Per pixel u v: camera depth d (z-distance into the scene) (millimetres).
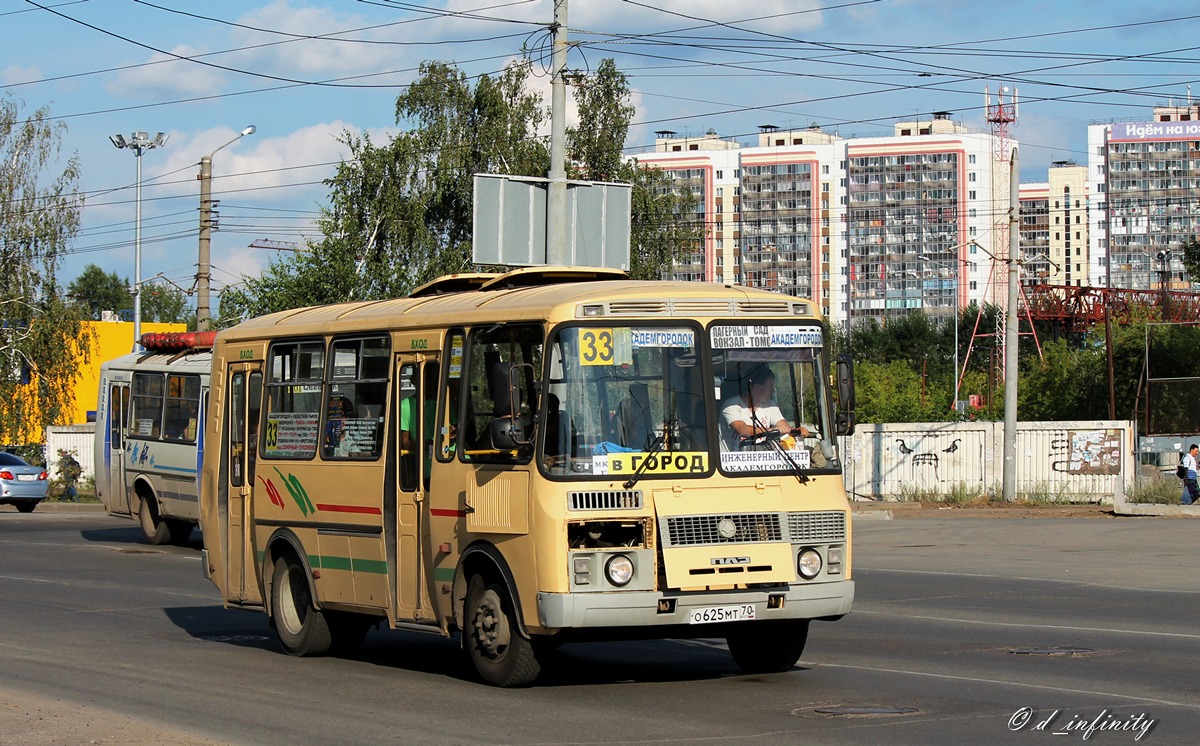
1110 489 38344
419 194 51188
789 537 9922
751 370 10195
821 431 10406
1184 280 145125
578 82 49906
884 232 134625
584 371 9727
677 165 138250
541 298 10086
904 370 73500
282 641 12609
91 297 125938
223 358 13797
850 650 12188
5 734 8383
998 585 18219
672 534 9562
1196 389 42094
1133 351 51969
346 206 51125
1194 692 9664
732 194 137625
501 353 10172
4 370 53281
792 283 136125
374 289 49719
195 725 9008
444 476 10555
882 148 134125
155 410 25562
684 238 53281
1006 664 11164
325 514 12000
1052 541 25828
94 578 20000
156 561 22766
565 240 25688
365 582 11508
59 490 44781
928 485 39781
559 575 9375
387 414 11305
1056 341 65938
